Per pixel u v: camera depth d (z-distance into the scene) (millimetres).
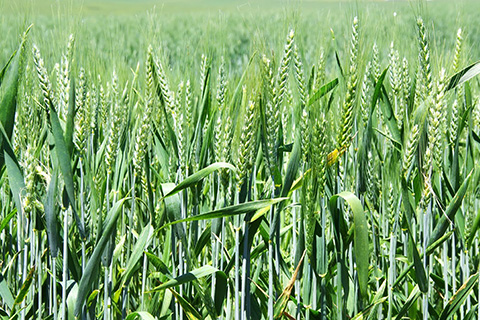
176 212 3033
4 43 3139
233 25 27312
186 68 3895
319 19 3377
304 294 3225
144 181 3398
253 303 3314
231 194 3064
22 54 2971
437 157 3332
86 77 3172
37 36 3170
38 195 3109
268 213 3543
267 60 2887
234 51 22188
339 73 3131
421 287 3076
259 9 3004
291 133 4113
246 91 2963
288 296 3051
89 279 2803
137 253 3008
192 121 3473
